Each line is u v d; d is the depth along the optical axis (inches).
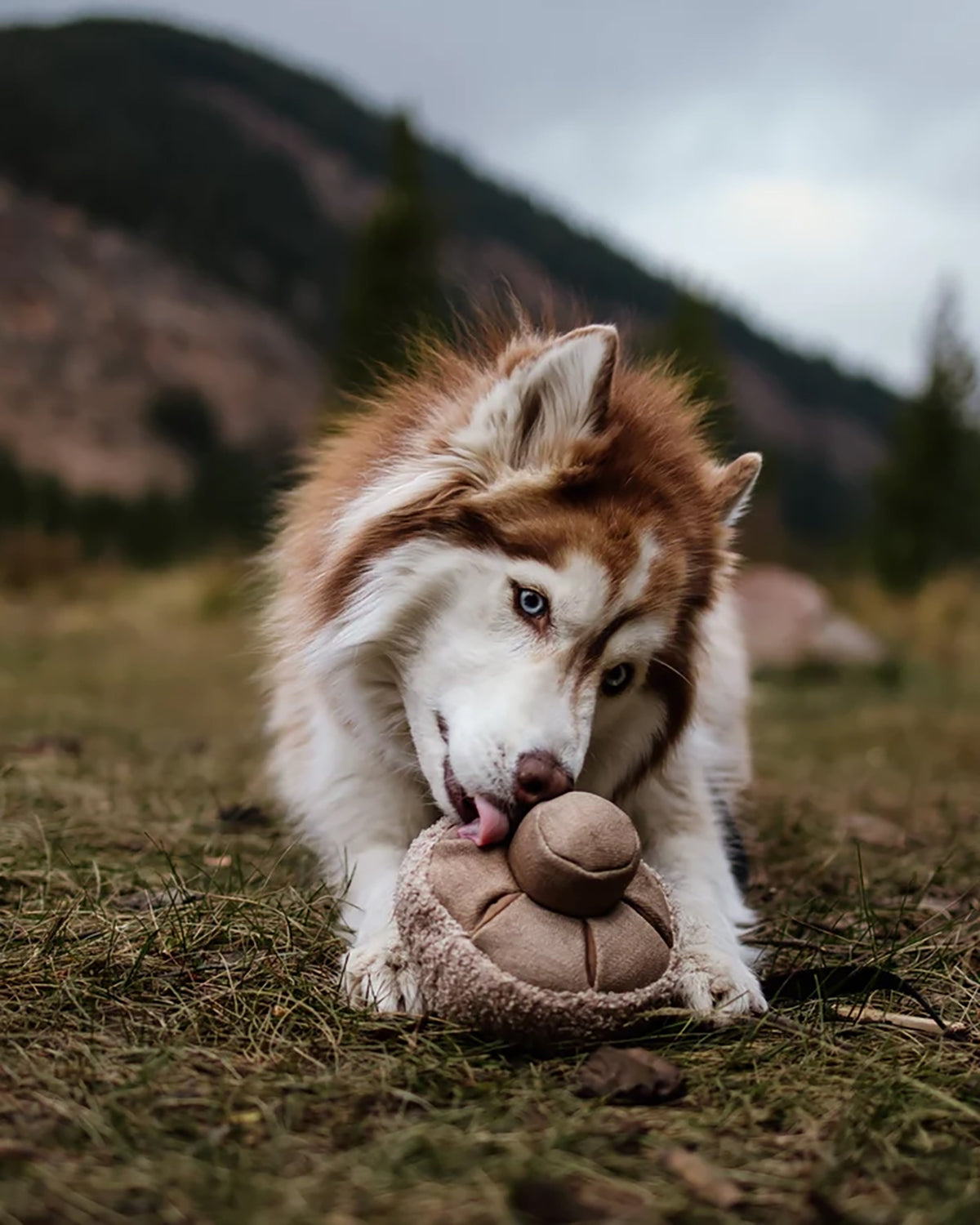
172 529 419.8
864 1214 27.0
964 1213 26.9
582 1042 33.8
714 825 45.4
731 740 52.6
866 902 46.5
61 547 281.6
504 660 38.6
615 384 43.3
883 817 68.5
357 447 44.8
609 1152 28.9
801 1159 29.2
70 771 68.9
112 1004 35.8
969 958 42.3
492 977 33.5
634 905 35.6
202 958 38.9
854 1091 32.2
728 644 52.0
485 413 40.2
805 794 75.4
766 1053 34.2
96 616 235.3
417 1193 27.0
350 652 41.4
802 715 128.0
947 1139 30.3
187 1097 30.8
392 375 47.9
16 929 40.4
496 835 36.1
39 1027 34.3
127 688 131.1
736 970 37.9
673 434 43.3
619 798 43.6
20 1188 26.8
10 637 192.9
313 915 42.4
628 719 42.3
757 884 52.8
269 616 49.4
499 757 37.0
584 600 38.4
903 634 214.4
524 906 34.5
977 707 136.4
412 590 39.9
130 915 42.3
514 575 38.9
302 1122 29.9
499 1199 26.7
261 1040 34.2
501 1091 31.5
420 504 40.3
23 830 53.1
